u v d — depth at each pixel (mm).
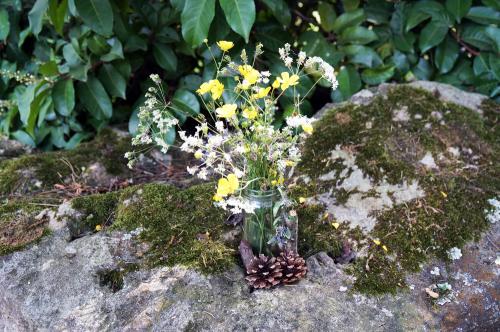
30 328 788
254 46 1185
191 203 960
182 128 1321
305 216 941
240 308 766
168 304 774
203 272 817
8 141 1353
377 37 1236
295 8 1319
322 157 1028
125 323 758
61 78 1208
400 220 916
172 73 1282
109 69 1214
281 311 763
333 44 1276
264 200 781
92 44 1165
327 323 751
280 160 768
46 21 1255
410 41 1267
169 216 933
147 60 1324
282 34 1218
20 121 1396
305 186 988
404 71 1300
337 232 915
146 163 1203
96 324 763
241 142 776
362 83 1308
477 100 1173
